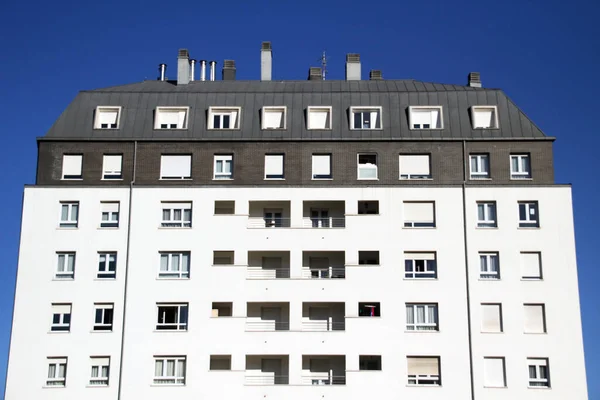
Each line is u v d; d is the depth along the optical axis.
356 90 64.81
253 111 60.97
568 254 56.38
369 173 58.72
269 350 54.72
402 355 54.53
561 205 57.19
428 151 58.97
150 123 60.47
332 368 55.62
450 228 56.94
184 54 67.88
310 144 59.06
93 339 55.00
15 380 54.25
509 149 59.03
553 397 53.91
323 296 55.66
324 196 57.62
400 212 57.28
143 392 54.03
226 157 59.09
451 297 55.59
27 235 56.88
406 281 55.88
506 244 56.59
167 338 54.94
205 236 56.84
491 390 53.94
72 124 60.34
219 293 55.78
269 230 56.97
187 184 57.97
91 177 58.59
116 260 56.50
